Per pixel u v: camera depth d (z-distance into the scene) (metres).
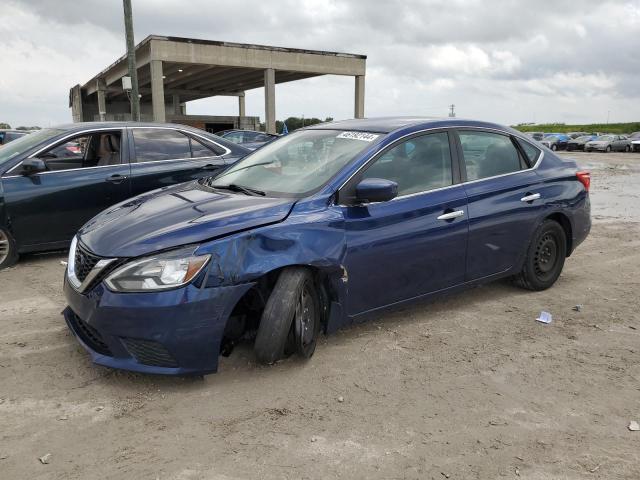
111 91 40.75
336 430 2.90
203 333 3.15
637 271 6.17
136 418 2.98
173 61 26.69
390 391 3.33
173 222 3.40
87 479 2.48
